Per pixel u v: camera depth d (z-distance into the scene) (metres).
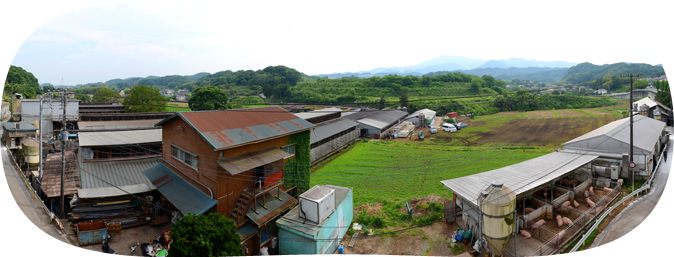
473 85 177.38
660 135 43.50
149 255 20.19
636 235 21.89
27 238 21.61
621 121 48.66
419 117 86.75
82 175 29.45
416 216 26.52
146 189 26.86
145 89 82.94
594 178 31.52
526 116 102.94
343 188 27.05
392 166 44.84
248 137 23.84
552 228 23.11
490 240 18.97
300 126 29.14
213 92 96.38
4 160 39.00
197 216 17.83
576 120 87.00
